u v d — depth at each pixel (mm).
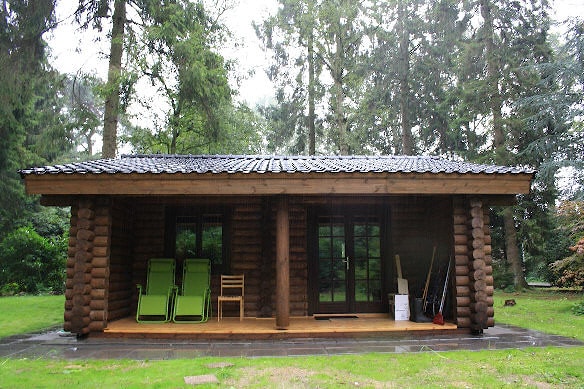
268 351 5176
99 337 5953
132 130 16156
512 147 14961
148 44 11531
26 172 5633
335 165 6891
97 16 11039
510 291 14133
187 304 6723
